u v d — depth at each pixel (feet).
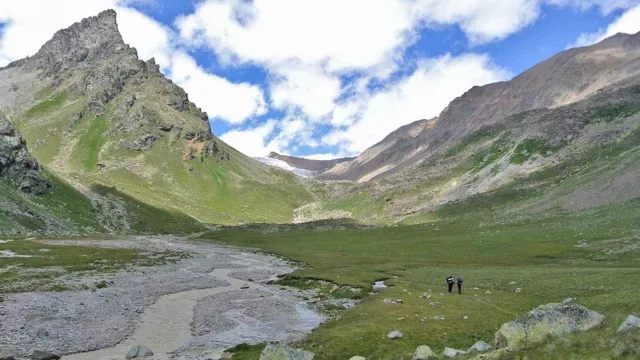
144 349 116.16
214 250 497.46
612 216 430.20
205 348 124.77
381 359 102.99
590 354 65.57
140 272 279.28
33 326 135.13
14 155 646.33
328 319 168.04
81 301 177.68
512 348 79.15
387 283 240.53
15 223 504.84
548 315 86.22
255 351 114.73
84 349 118.52
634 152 618.03
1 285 199.21
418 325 137.08
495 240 437.99
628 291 144.87
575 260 300.40
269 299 211.20
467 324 138.21
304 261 378.12
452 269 289.53
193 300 200.64
